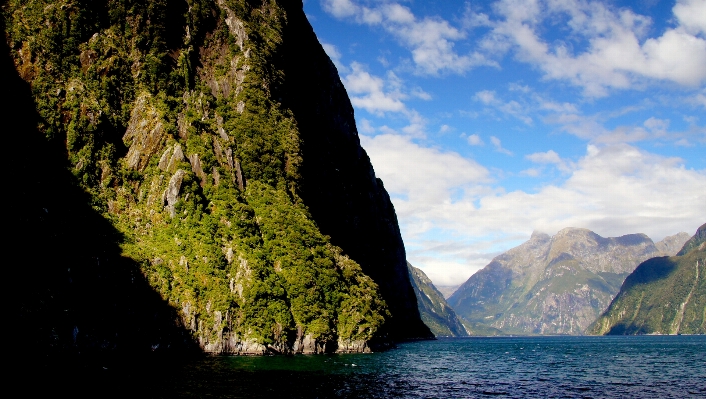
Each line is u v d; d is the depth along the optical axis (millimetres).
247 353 92750
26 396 44219
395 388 60125
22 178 85312
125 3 123750
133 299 84875
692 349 166500
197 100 127438
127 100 114750
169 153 110375
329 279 114500
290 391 53312
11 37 102688
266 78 144250
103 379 55625
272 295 99875
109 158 104812
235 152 123125
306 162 144875
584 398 57312
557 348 177875
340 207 167875
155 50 124688
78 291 77188
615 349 169250
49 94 101875
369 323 116812
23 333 65375
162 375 60938
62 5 112625
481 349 164000
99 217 95375
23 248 74312
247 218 110812
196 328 90125
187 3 141000
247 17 154625
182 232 100938
